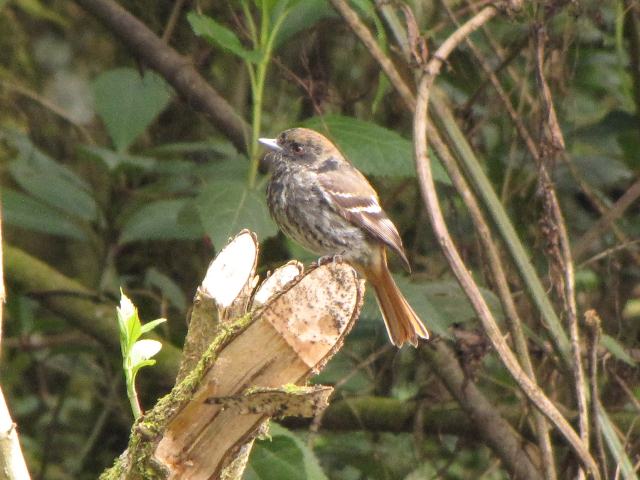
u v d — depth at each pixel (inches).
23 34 536.7
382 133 341.7
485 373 416.5
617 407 397.1
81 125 505.7
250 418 161.5
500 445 380.8
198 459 163.6
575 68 409.1
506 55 409.4
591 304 447.8
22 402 509.4
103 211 426.0
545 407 299.1
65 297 415.2
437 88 403.9
